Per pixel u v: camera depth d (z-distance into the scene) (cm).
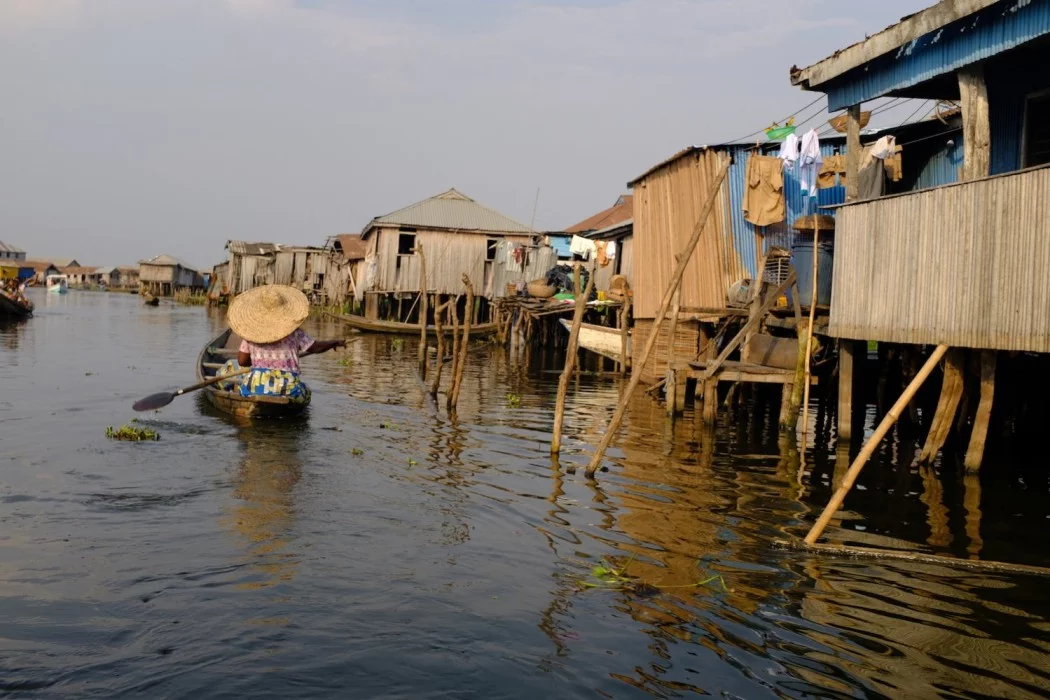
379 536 698
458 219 3719
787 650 506
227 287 6600
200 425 1158
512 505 805
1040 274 831
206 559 625
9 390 1462
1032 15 866
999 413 1173
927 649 511
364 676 459
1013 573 646
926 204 990
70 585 567
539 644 506
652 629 532
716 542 707
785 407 1276
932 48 1020
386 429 1203
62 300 6469
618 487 891
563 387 1034
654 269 1972
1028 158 1139
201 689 437
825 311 1383
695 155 1731
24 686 432
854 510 820
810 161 1515
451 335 3472
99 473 868
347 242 5131
